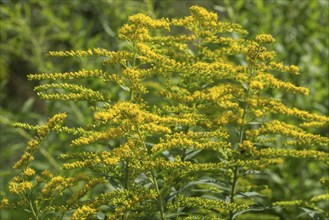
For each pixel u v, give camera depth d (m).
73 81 9.05
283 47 8.81
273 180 7.78
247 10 9.12
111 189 7.37
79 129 4.45
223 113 5.04
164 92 4.96
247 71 4.93
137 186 4.65
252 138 5.04
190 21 5.13
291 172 7.87
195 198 4.49
